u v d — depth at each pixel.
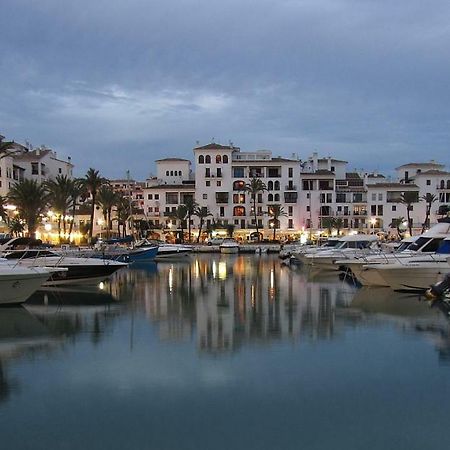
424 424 9.65
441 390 11.34
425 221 96.88
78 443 8.91
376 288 28.02
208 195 103.25
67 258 28.77
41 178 90.88
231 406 10.45
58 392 11.23
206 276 37.53
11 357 13.86
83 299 24.45
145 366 13.01
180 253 65.38
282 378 12.08
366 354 14.05
